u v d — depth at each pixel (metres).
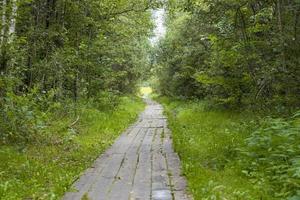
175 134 14.42
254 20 12.00
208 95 22.50
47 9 17.17
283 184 6.52
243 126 13.09
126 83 40.59
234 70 14.35
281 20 11.05
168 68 37.16
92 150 11.23
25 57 13.88
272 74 10.96
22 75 14.20
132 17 24.61
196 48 24.98
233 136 11.74
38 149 10.72
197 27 24.11
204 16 13.62
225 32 13.12
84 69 20.72
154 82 60.34
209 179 7.41
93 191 6.88
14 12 11.35
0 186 6.78
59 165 9.06
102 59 23.55
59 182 7.27
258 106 12.64
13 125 10.66
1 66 11.10
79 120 16.70
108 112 22.42
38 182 7.42
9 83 10.76
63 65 16.62
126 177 7.90
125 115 23.59
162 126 19.00
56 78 16.70
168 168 8.70
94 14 20.44
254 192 6.44
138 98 49.44
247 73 13.52
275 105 12.03
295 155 7.43
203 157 9.68
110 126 17.38
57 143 11.81
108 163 9.41
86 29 20.77
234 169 8.11
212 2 11.88
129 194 6.66
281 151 7.67
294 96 10.96
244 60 12.62
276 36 11.03
